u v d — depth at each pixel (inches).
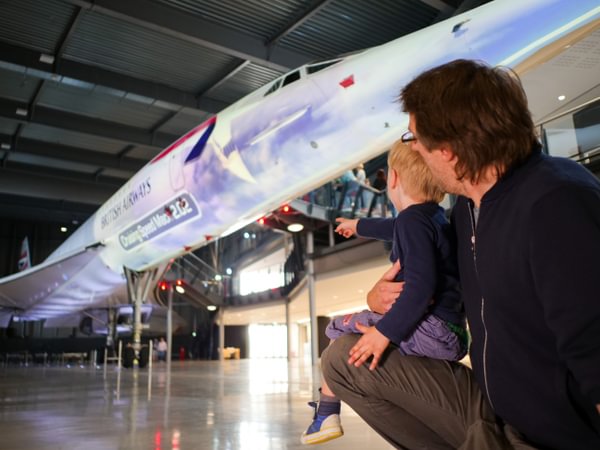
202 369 622.5
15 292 887.7
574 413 43.9
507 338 48.9
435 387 61.2
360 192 621.6
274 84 332.5
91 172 1066.1
